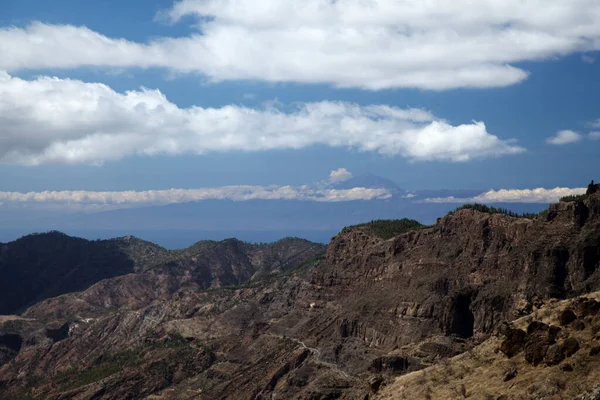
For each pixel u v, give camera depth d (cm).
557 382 10938
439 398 12569
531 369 11938
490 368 12744
